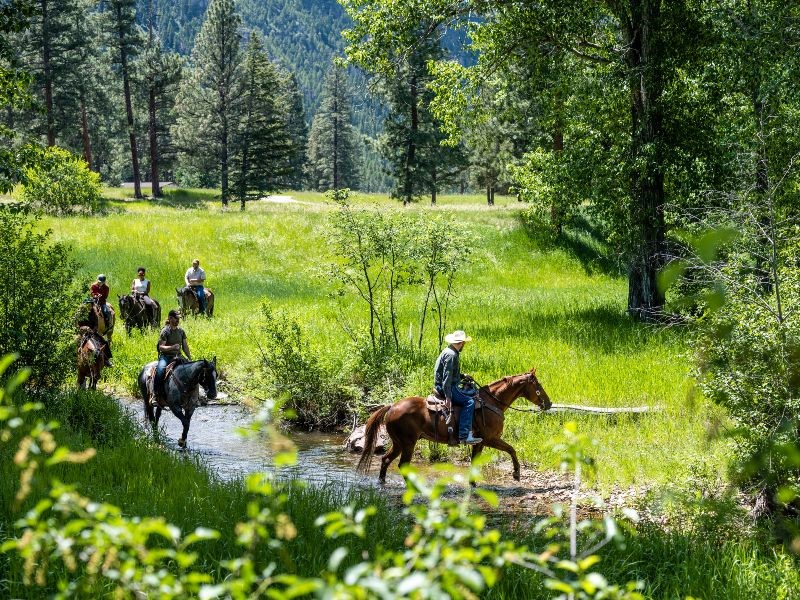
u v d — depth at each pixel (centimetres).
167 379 1547
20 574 671
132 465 1173
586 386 1788
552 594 750
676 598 766
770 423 876
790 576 819
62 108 7288
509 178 4625
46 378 1554
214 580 739
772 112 1931
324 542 857
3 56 1752
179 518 896
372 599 256
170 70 8106
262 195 8081
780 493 338
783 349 819
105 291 2092
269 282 3694
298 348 1911
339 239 2041
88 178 4922
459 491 1325
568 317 2766
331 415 1830
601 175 2573
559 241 4356
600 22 2736
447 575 255
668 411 1595
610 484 1308
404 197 6738
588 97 2611
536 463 1470
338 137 13062
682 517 1048
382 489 1327
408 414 1354
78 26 7462
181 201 8000
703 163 2327
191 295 2906
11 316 1491
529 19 2578
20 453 276
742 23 2108
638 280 2634
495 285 3975
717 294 463
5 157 1644
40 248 1582
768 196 916
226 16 7894
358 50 2694
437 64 2833
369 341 2009
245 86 7938
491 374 1903
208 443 1612
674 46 2425
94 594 630
